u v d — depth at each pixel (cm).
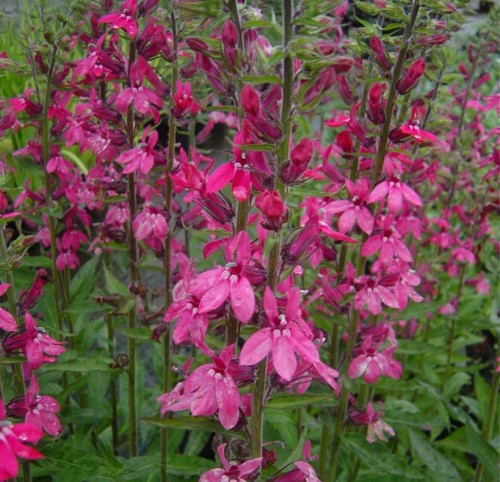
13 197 50
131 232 37
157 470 38
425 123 41
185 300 25
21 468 35
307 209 24
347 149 35
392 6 31
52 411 28
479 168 48
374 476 39
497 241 54
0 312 24
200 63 25
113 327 46
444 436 58
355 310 35
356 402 40
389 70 32
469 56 54
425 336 56
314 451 42
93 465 30
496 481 45
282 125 22
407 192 32
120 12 33
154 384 52
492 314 58
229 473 23
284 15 22
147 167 34
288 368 21
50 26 39
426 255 60
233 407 22
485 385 51
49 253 47
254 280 23
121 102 34
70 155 55
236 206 25
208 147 71
